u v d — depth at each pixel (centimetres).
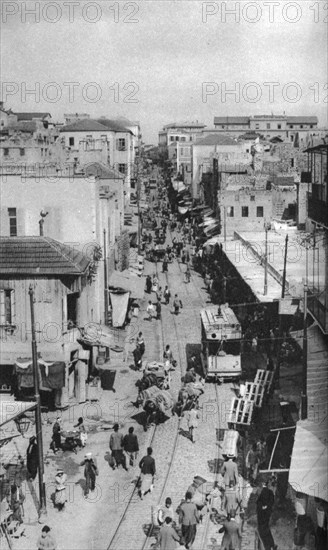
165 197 14900
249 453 2731
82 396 3684
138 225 8288
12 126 8181
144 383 3722
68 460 2995
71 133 9750
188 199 11825
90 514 2545
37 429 2572
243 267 5422
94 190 4303
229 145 11700
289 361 3472
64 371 3481
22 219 4338
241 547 2267
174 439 3194
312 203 3203
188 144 13750
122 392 3869
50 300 3459
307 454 2303
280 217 7631
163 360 4328
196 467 2889
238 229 7550
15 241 3600
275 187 7644
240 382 3841
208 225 8544
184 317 5494
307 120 15762
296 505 2280
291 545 2272
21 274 3438
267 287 4519
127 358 4488
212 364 3853
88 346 3944
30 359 3434
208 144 11669
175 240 8825
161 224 10738
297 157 9244
